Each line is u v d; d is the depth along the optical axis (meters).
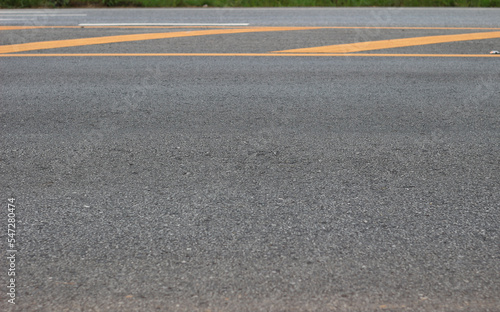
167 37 8.05
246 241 2.71
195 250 2.64
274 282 2.40
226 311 2.21
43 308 2.24
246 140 4.08
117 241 2.72
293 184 3.34
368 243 2.69
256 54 6.91
